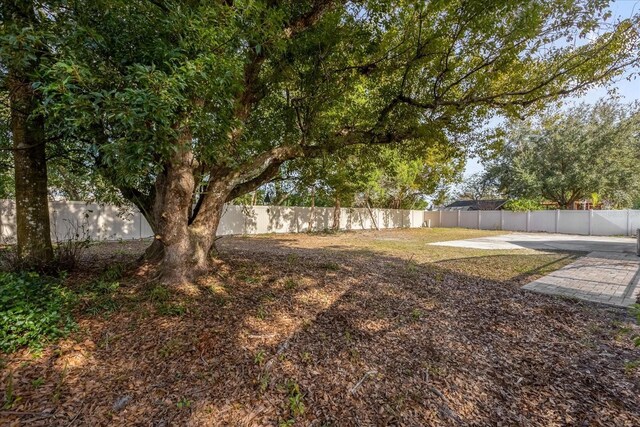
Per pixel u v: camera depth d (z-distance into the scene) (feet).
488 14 12.67
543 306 14.11
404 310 13.02
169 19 8.09
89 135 9.02
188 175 12.70
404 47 15.38
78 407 6.71
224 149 10.74
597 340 10.86
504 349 10.14
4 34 7.19
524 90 16.02
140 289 12.79
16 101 11.84
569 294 16.21
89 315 10.44
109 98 6.66
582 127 62.13
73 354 8.39
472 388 8.09
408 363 9.12
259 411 6.95
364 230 65.05
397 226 75.92
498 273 21.16
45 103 6.73
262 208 51.67
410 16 14.52
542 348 10.25
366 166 22.66
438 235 54.44
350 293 14.64
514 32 13.01
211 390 7.48
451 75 15.65
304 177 21.49
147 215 16.01
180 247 13.62
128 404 6.91
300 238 44.65
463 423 6.89
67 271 14.48
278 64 14.52
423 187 67.15
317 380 8.11
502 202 84.48
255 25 9.52
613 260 27.04
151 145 7.38
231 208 47.21
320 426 6.63
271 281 15.33
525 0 11.97
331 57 15.10
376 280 17.26
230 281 14.58
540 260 26.73
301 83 15.70
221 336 9.75
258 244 35.35
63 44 7.40
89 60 7.87
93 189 23.17
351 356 9.29
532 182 66.64
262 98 16.76
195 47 8.36
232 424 6.57
